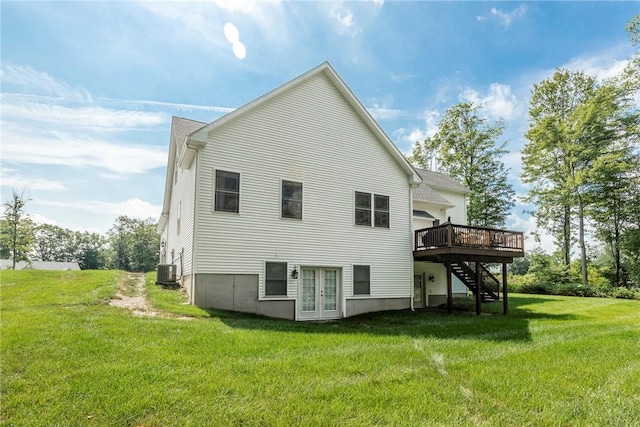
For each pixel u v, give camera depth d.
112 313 8.30
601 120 24.42
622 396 4.30
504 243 14.54
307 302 12.38
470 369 5.26
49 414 3.37
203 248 10.57
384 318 12.26
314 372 4.87
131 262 62.19
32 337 5.80
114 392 3.88
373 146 14.59
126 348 5.55
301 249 12.28
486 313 14.18
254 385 4.26
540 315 13.37
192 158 11.62
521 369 5.32
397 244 14.75
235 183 11.30
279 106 12.41
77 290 11.27
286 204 12.18
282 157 12.28
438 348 6.64
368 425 3.36
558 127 25.72
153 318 8.05
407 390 4.27
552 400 4.13
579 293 22.86
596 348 6.86
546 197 27.28
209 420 3.36
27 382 4.10
